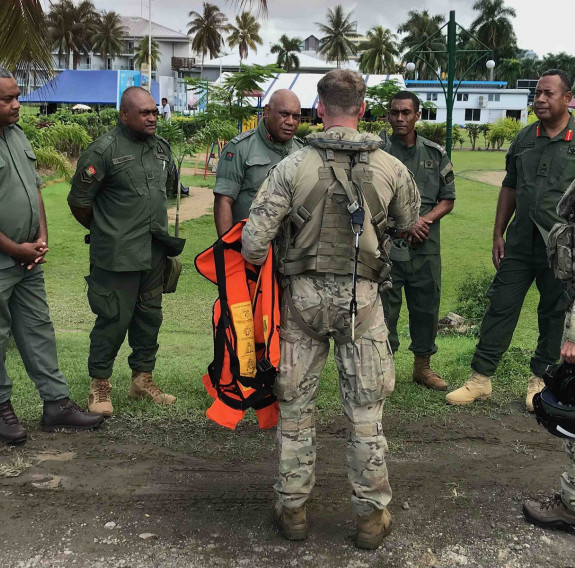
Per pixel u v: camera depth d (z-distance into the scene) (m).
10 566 2.61
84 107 34.94
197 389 4.81
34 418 4.14
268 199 2.61
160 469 3.48
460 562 2.71
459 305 8.91
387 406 4.51
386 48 88.56
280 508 2.89
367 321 2.70
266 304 2.69
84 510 3.03
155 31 92.50
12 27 6.36
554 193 4.16
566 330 2.70
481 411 4.46
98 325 4.16
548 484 3.39
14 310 3.85
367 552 2.75
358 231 2.57
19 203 3.64
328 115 2.66
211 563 2.65
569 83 4.16
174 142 14.21
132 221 4.04
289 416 2.78
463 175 27.22
